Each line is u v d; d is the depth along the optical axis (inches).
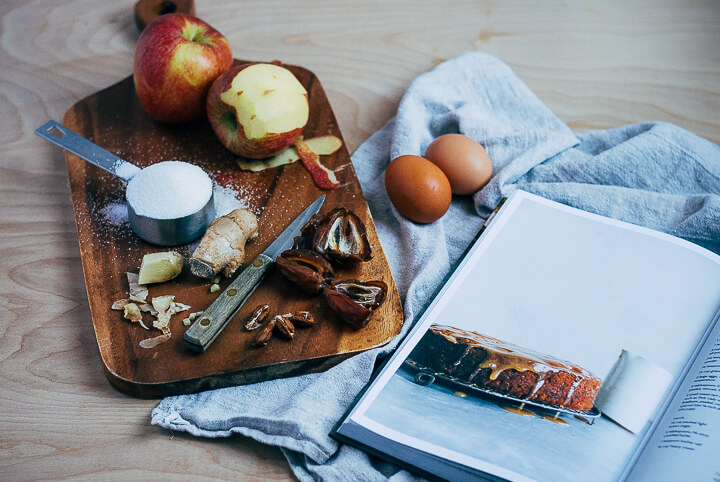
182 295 35.1
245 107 39.4
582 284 35.8
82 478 29.5
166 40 40.8
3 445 30.4
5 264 37.7
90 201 39.5
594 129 48.2
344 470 29.4
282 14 56.1
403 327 34.4
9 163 43.3
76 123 44.6
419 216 39.0
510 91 47.9
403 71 51.9
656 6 58.7
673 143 42.6
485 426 29.8
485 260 36.7
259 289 35.6
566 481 28.1
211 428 31.3
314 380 33.1
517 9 58.2
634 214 40.4
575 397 30.9
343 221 37.1
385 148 45.6
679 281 36.0
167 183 36.2
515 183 42.8
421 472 29.1
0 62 50.3
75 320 35.4
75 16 54.8
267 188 41.1
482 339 33.1
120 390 32.7
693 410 29.7
